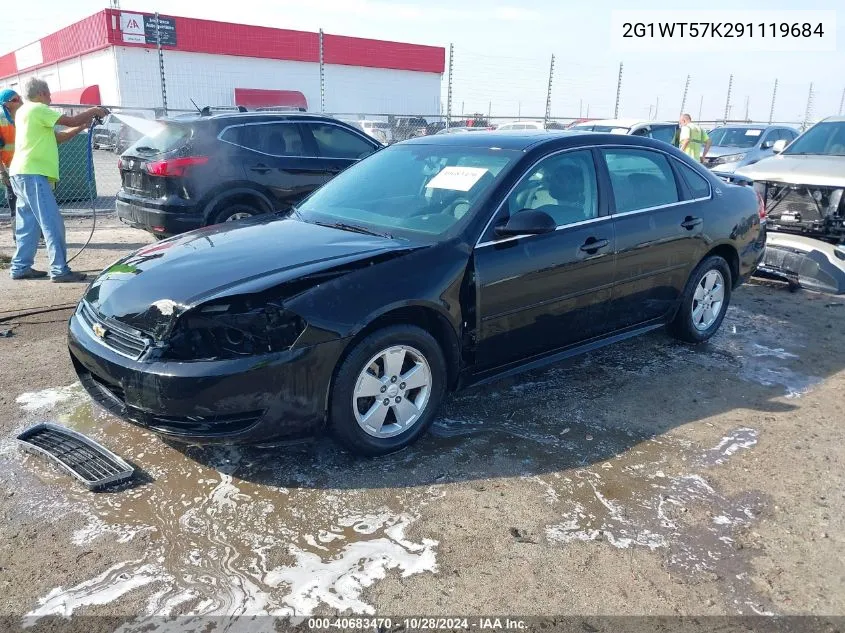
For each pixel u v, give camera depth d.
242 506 3.08
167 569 2.67
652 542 2.90
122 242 9.36
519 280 3.79
